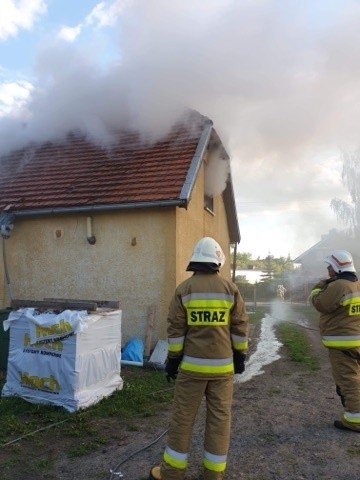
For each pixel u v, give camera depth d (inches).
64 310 194.5
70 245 314.2
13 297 325.1
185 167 312.7
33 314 195.6
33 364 192.1
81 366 184.2
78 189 322.0
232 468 136.1
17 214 315.9
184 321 124.7
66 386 182.7
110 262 303.9
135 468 136.1
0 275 329.4
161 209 295.0
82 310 192.2
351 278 171.9
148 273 295.0
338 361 169.2
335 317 171.0
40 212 308.8
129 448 150.5
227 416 122.9
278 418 181.3
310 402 203.9
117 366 211.0
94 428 166.9
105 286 303.9
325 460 141.1
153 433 163.8
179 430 121.0
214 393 122.9
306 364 292.2
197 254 129.4
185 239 315.3
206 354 122.2
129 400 197.9
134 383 228.7
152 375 250.1
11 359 199.6
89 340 189.9
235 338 126.6
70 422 170.6
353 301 168.2
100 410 183.9
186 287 126.0
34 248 323.0
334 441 156.1
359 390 166.4
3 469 135.6
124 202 289.4
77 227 313.4
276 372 269.3
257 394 219.0
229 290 126.6
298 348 350.9
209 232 402.3
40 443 153.3
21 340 198.1
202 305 123.7
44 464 138.5
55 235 317.7
